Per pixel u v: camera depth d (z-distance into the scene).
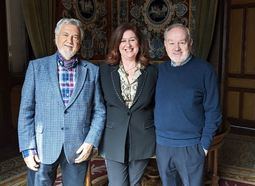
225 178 3.35
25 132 1.83
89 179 2.35
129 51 1.92
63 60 1.84
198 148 1.93
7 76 4.43
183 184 2.04
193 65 1.92
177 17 5.18
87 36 5.36
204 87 1.91
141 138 1.96
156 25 5.38
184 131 1.91
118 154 1.94
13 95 4.55
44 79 1.82
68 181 1.94
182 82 1.90
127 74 1.97
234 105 5.55
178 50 1.90
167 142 1.94
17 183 3.21
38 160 1.85
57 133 1.83
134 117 1.95
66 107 1.83
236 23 5.38
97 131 1.92
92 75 1.92
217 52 4.89
